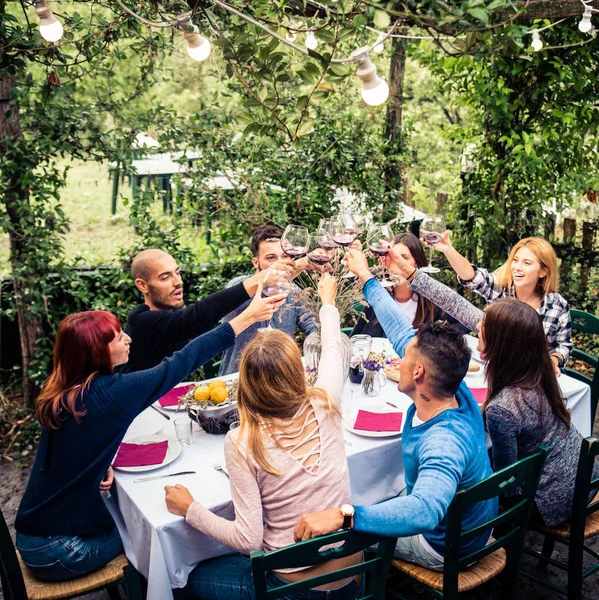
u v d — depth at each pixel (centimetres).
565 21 471
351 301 273
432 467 200
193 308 298
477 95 527
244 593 212
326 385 222
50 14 250
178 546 219
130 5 380
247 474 198
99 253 761
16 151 415
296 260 290
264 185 504
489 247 579
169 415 284
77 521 230
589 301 580
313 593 200
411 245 374
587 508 253
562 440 257
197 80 654
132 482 235
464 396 226
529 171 534
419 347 214
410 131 570
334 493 202
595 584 305
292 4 302
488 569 239
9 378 489
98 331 230
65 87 428
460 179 581
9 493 389
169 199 491
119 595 279
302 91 491
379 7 248
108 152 449
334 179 534
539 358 246
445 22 253
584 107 521
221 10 320
